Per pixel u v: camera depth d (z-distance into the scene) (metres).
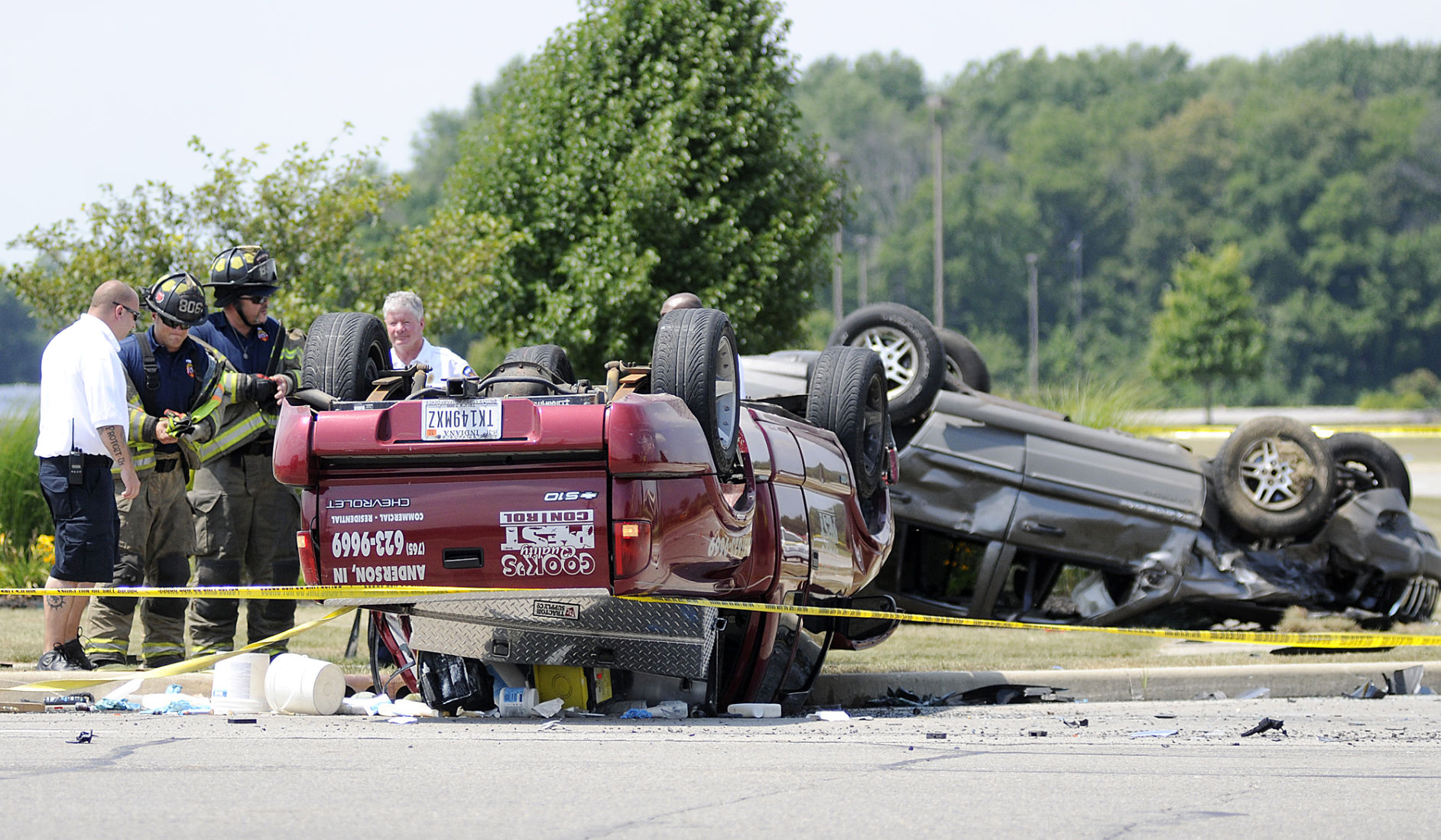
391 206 68.69
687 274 75.00
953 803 16.73
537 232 75.81
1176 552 43.16
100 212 62.16
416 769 18.64
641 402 22.81
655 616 24.52
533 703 25.27
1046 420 43.88
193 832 14.65
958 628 46.16
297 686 25.61
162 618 30.42
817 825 15.46
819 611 26.11
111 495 29.00
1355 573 44.66
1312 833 15.30
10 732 22.12
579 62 75.69
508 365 26.72
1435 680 34.00
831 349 32.81
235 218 63.16
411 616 24.36
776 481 26.89
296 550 31.88
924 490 43.22
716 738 22.42
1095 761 20.25
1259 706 30.47
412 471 23.27
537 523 22.78
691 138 74.94
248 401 30.34
